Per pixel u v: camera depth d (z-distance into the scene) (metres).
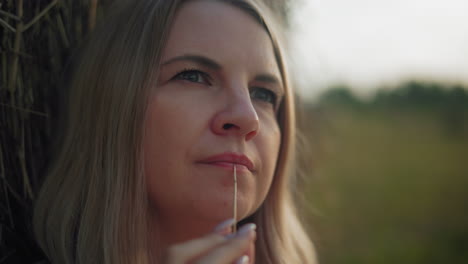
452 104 8.28
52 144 1.13
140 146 0.86
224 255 0.68
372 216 3.75
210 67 0.87
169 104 0.85
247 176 0.87
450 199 4.32
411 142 6.57
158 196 0.87
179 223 0.90
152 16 0.91
